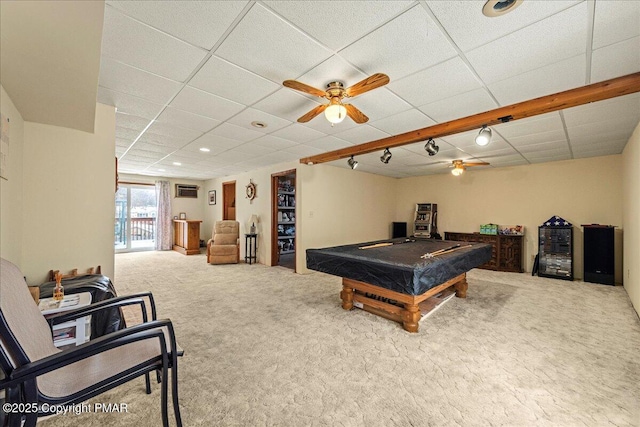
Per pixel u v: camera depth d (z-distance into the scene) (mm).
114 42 1710
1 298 1100
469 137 3727
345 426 1508
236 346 2402
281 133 3639
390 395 1769
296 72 2074
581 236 4980
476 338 2572
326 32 1618
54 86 1886
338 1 1377
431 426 1510
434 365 2117
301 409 1638
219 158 5352
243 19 1507
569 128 3301
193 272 5430
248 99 2566
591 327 2818
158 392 1773
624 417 1580
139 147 4480
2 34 1342
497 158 5035
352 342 2486
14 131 2207
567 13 1452
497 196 5973
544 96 2461
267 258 6195
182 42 1714
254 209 6699
